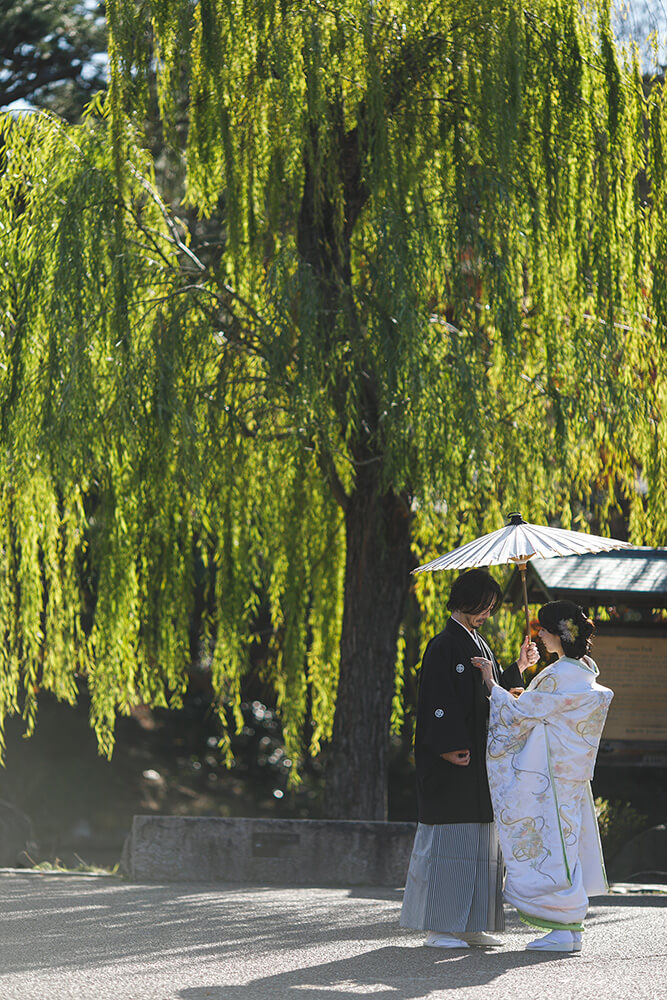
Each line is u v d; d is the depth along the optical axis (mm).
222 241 28984
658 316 24219
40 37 43500
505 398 24094
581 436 23828
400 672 28250
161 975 11359
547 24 23938
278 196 24125
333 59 23422
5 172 25125
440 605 25906
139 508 24453
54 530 25312
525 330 24438
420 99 23906
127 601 24609
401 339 21547
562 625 13344
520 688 14172
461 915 12844
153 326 23656
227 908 16328
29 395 23094
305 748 49281
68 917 15352
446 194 23406
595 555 24344
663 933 14156
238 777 60812
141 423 22938
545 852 12688
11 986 10773
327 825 20359
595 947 13039
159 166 32812
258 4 23172
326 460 24766
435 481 21891
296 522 26562
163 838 20344
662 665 23047
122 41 23406
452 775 13070
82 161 24344
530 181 23312
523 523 14375
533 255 23484
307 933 14086
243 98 23953
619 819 27375
